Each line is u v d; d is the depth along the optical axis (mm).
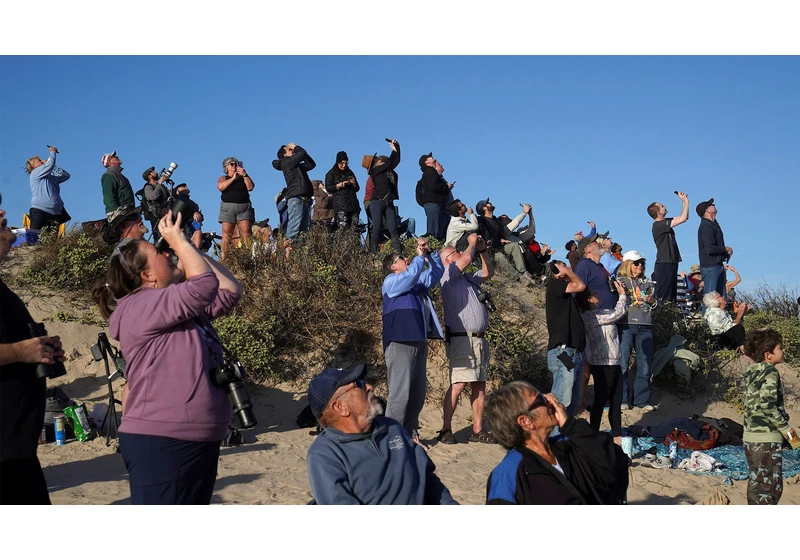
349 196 12195
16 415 3463
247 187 11258
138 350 3426
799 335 12891
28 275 9945
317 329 9891
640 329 10312
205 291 3443
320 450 3662
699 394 10945
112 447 7098
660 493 6910
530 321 11086
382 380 9578
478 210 13414
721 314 11625
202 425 3436
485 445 8164
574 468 3855
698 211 12688
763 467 5574
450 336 8211
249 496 5723
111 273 3660
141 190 11203
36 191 11359
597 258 8203
